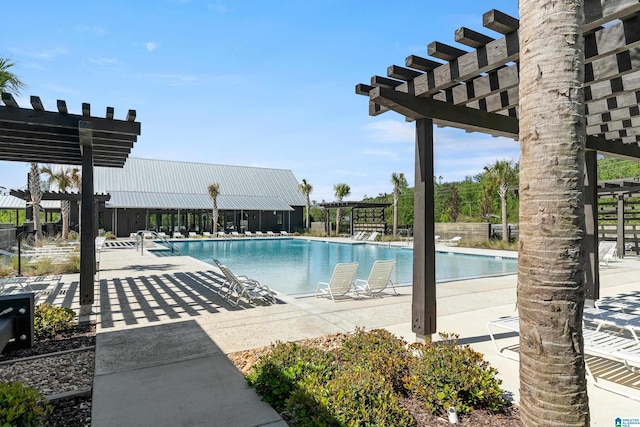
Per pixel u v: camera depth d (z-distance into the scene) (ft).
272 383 11.64
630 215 65.21
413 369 12.21
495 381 11.60
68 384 13.08
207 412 11.14
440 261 60.08
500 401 11.51
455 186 116.37
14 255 41.27
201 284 33.53
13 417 8.43
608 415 11.54
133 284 33.47
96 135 26.37
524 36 7.13
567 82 6.68
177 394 12.29
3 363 14.89
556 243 6.64
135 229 110.22
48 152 32.89
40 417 9.71
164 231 113.70
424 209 17.03
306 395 10.29
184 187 123.24
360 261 62.28
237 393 12.35
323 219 146.92
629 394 12.83
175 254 66.59
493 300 27.14
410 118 19.25
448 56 14.42
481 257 64.95
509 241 78.13
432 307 17.11
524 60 7.13
